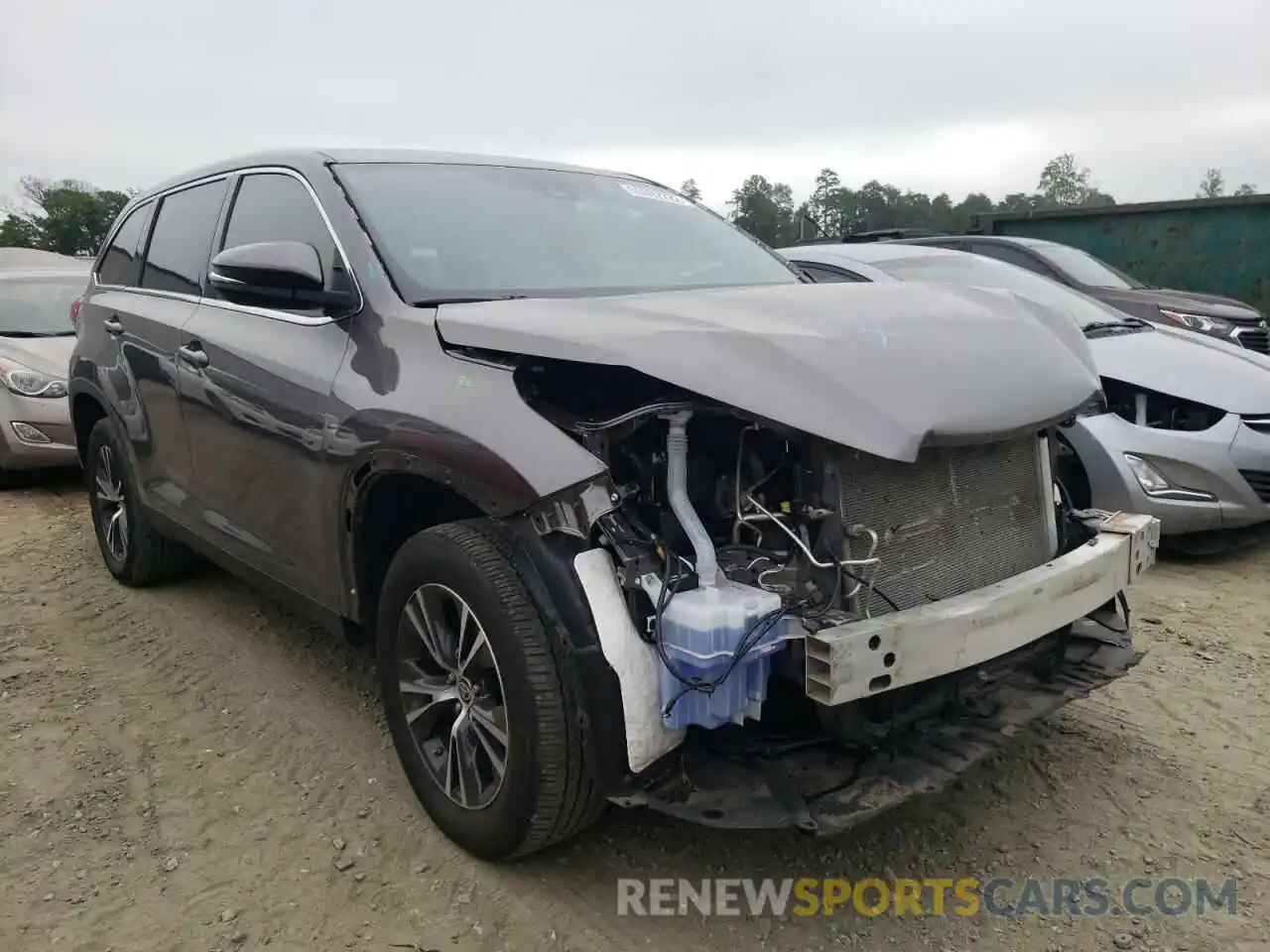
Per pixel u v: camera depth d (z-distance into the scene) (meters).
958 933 2.51
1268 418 5.11
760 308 2.60
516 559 2.46
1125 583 2.91
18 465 7.21
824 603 2.31
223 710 3.69
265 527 3.46
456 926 2.52
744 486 2.47
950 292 3.02
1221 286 12.09
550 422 2.42
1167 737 3.46
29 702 3.75
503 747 2.55
